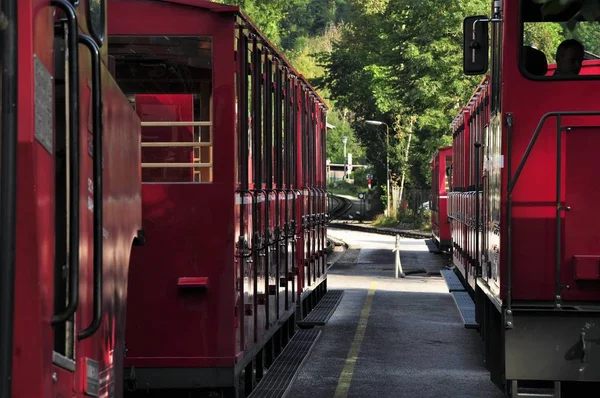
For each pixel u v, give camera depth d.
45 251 3.98
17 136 3.67
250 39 11.11
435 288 28.12
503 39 9.05
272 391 11.84
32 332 3.84
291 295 15.36
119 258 5.99
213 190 10.03
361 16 74.75
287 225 14.40
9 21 3.64
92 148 5.12
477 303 14.68
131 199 6.48
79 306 4.71
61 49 4.45
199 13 10.06
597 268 8.81
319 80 75.00
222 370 10.05
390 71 61.09
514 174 8.96
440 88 55.09
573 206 8.88
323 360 14.91
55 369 4.16
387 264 39.31
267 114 12.27
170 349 10.06
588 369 8.30
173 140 10.19
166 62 10.34
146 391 10.23
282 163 13.77
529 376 8.34
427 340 17.19
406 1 54.91
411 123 76.44
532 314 8.35
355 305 22.95
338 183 133.75
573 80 8.92
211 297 10.05
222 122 10.02
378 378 13.35
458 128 23.62
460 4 53.62
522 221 8.91
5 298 3.50
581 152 8.87
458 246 23.58
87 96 5.04
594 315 8.30
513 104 9.00
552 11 4.87
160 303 10.06
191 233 10.05
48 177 4.05
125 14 10.13
